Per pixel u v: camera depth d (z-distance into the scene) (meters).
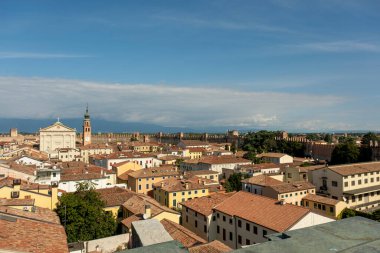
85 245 48.38
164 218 58.94
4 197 57.03
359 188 94.94
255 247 7.03
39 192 62.81
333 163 147.88
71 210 54.28
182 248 7.77
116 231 59.91
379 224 8.79
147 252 7.44
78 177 91.50
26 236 20.08
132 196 73.94
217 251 39.38
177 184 91.94
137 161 154.88
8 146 185.62
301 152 195.00
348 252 6.65
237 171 121.06
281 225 51.09
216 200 70.00
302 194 86.75
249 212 58.72
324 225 8.59
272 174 106.62
